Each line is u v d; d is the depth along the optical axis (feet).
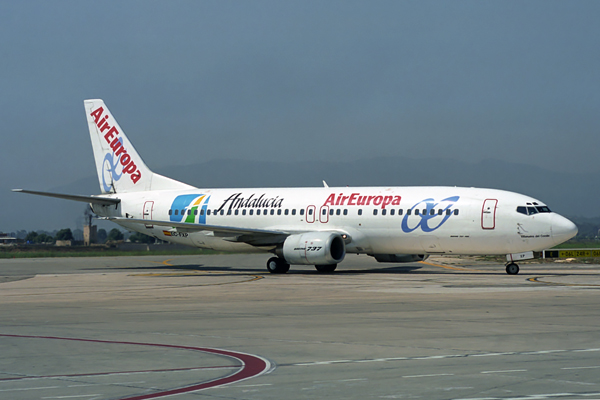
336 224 478.18
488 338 172.45
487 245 435.53
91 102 586.04
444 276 426.92
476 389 117.19
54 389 120.37
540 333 180.14
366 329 190.70
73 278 444.96
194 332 188.96
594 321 203.41
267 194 515.91
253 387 119.96
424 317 216.33
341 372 132.26
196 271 522.88
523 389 116.67
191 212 537.24
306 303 266.77
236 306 258.78
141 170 568.41
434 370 133.49
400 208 457.27
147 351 158.51
